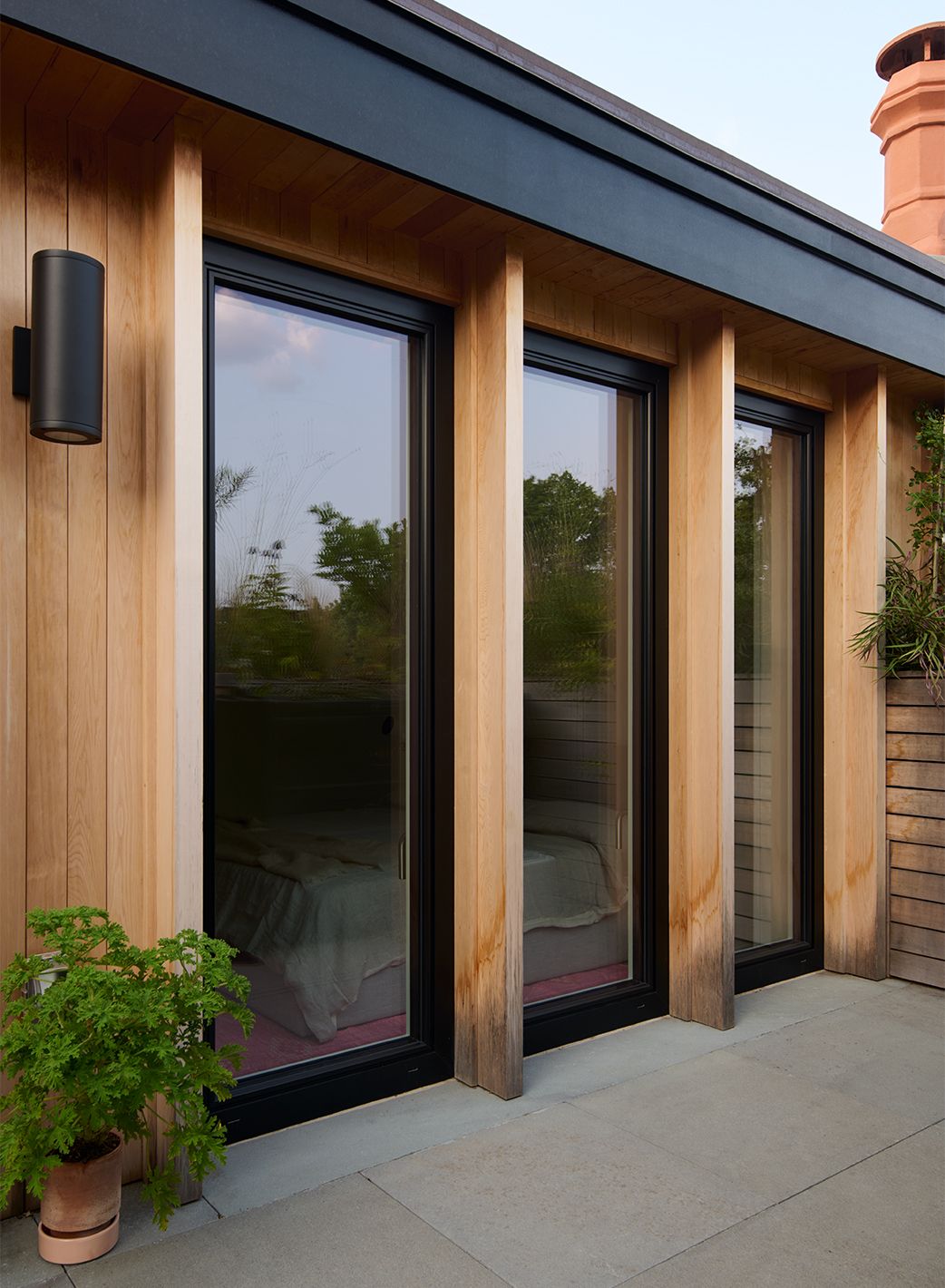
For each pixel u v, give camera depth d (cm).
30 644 206
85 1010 172
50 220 210
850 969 390
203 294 236
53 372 189
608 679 331
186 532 210
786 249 324
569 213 261
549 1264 190
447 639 283
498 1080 267
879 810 383
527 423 310
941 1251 196
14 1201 204
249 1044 246
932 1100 268
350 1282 183
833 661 397
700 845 329
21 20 175
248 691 245
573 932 320
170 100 203
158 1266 187
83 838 212
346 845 265
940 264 384
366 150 221
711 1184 221
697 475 333
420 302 278
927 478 409
